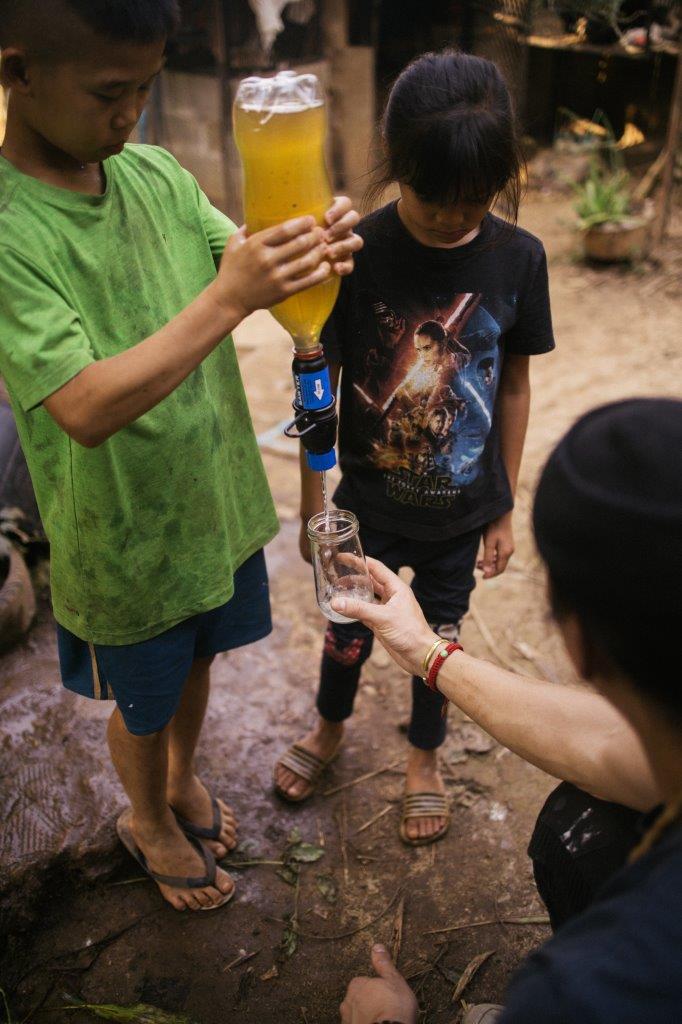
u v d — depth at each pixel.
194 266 1.60
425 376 1.83
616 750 1.36
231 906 2.06
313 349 1.43
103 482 1.48
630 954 0.80
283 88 1.18
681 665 0.80
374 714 2.55
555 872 1.46
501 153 1.51
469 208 1.57
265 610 1.99
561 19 6.29
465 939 1.99
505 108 1.53
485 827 2.23
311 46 6.35
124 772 1.86
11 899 1.96
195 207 1.60
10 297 1.25
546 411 3.95
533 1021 0.83
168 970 1.94
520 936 1.99
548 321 1.88
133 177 1.46
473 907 2.05
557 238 5.86
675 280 5.16
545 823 1.48
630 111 6.67
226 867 2.14
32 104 1.22
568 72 6.72
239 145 1.23
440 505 1.94
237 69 5.99
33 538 2.91
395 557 2.04
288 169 1.21
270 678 2.63
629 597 0.80
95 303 1.39
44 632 2.66
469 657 1.51
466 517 1.97
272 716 2.52
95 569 1.56
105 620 1.61
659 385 4.11
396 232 1.74
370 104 6.50
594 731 1.41
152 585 1.62
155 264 1.49
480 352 1.81
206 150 6.21
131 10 1.13
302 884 2.11
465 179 1.50
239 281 1.17
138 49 1.17
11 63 1.18
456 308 1.77
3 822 2.08
